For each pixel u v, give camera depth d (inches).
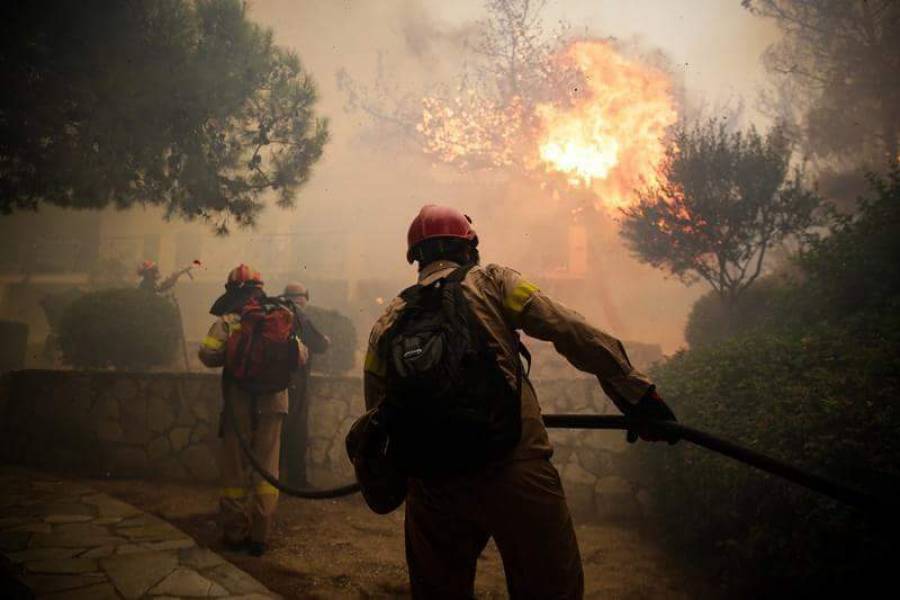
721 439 61.6
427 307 69.4
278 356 171.5
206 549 157.3
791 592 118.4
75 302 319.3
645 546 183.3
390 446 65.7
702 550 164.2
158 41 240.5
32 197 257.1
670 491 174.6
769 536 121.2
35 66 228.4
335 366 335.0
